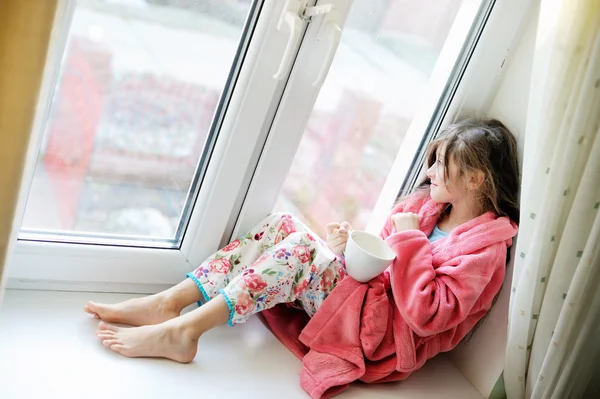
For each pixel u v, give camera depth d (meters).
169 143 1.39
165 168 1.41
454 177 1.45
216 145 1.39
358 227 1.72
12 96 0.85
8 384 1.09
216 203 1.43
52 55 0.86
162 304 1.36
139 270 1.44
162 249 1.46
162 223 1.47
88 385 1.15
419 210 1.57
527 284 1.30
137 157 1.37
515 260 1.34
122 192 1.40
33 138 0.90
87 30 1.21
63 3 0.85
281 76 1.29
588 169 1.19
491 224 1.43
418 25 1.51
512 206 1.47
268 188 1.48
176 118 1.36
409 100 1.62
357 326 1.41
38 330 1.25
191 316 1.30
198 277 1.42
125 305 1.34
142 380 1.21
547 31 1.25
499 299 1.49
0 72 0.84
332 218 1.71
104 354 1.24
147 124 1.35
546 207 1.24
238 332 1.46
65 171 1.33
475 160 1.43
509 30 1.48
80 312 1.34
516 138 1.50
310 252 1.43
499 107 1.56
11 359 1.15
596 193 1.20
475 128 1.47
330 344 1.42
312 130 1.55
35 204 1.33
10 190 0.90
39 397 1.08
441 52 1.58
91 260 1.38
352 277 1.44
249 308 1.36
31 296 1.34
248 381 1.31
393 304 1.46
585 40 1.18
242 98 1.34
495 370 1.49
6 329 1.22
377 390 1.43
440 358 1.62
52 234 1.36
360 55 1.49
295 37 1.23
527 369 1.39
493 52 1.50
